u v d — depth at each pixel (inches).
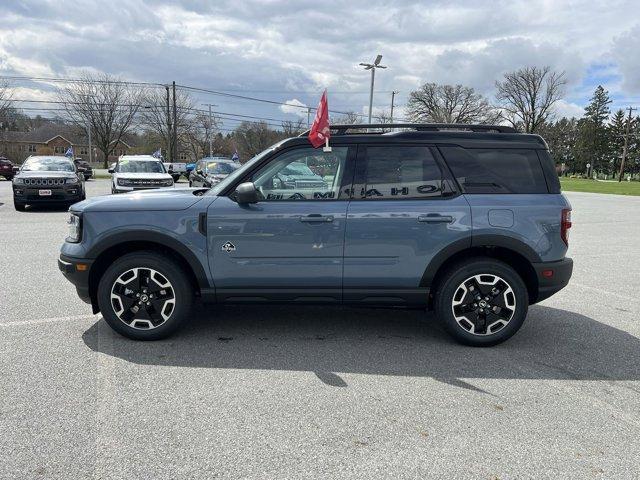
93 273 169.2
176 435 113.0
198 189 199.3
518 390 139.7
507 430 118.1
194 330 184.1
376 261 166.7
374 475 99.8
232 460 104.0
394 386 140.6
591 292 253.1
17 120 3582.7
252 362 155.6
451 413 125.7
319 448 109.0
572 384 144.3
